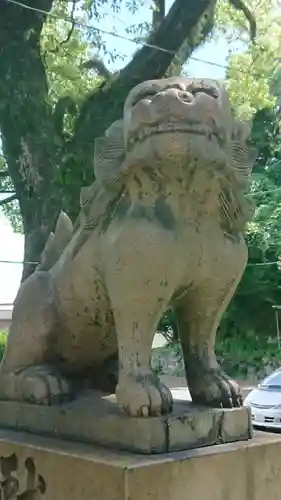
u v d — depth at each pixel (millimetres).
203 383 1672
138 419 1470
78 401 1722
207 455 1470
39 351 1798
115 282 1541
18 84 6945
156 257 1505
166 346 11406
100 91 7172
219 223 1604
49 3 7227
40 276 1851
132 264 1513
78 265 1682
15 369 1830
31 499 1585
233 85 9258
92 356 1847
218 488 1481
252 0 9117
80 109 7051
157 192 1542
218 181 1526
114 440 1514
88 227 1652
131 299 1530
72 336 1794
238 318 11250
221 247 1593
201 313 1680
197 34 7633
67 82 7770
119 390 1537
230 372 11273
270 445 1608
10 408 1810
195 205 1555
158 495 1373
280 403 5840
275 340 11234
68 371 1870
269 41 9297
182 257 1540
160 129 1436
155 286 1522
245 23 9062
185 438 1508
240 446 1553
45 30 7875
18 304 1852
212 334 1715
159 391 1513
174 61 7555
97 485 1396
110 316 1717
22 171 6977
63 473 1482
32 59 7117
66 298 1752
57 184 6711
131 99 1542
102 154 1604
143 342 1559
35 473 1563
